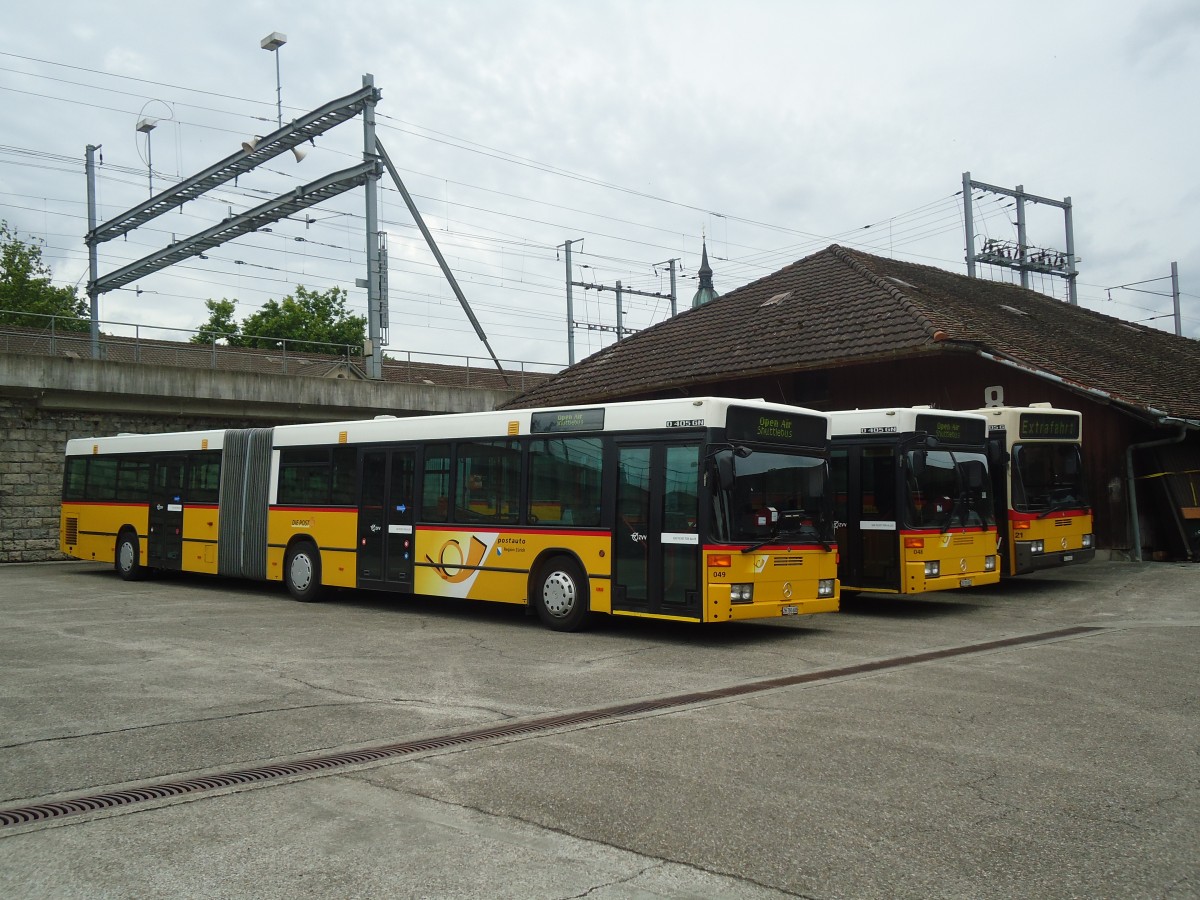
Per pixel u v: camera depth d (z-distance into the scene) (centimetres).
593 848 475
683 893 423
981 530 1460
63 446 2606
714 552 1108
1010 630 1235
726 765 615
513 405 2705
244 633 1243
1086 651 1051
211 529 1850
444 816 522
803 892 422
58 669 970
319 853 470
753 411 1169
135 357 3003
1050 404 1816
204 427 2811
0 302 5134
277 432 1741
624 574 1195
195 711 777
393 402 3103
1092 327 2778
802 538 1191
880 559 1394
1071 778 583
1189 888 423
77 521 2219
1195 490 1922
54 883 434
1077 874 439
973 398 1973
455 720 747
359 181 2583
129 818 520
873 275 2292
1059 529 1644
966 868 447
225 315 6344
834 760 625
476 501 1382
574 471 1266
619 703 809
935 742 668
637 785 574
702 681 910
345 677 930
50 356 2497
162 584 1983
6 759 637
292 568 1670
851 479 1439
